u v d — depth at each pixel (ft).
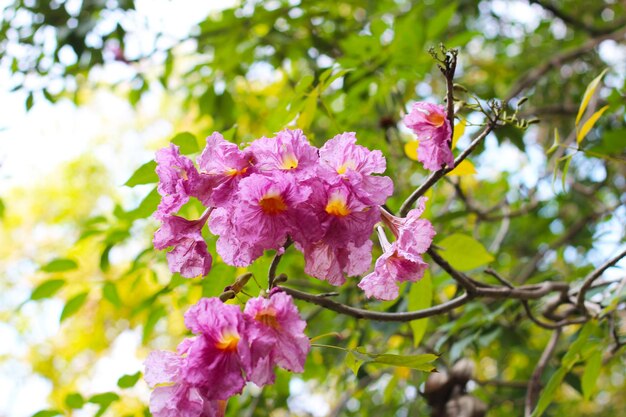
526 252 19.70
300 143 5.96
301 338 5.60
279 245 5.90
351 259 6.24
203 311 5.52
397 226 6.57
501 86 22.77
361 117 15.66
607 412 28.99
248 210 5.75
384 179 6.10
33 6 16.78
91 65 16.99
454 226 14.82
